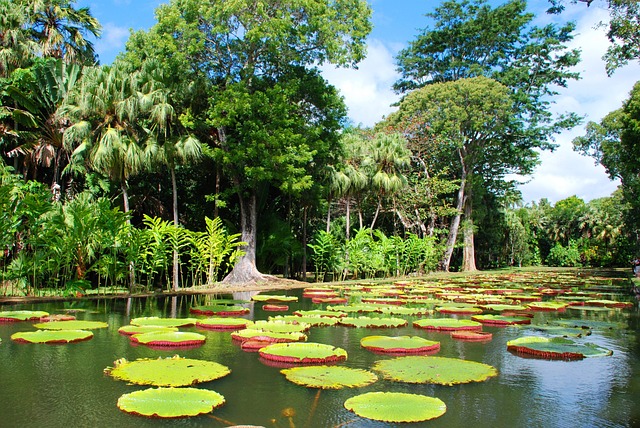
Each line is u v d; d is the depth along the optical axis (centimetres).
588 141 3438
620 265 4572
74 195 1741
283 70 1892
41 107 1767
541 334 754
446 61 3481
